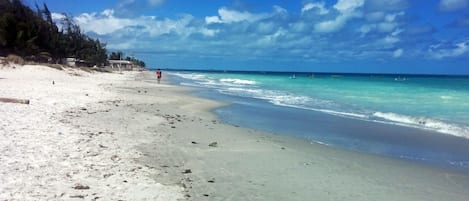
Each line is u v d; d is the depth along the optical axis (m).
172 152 11.42
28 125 13.04
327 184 9.06
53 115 15.84
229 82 74.25
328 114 23.56
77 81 44.94
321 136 16.16
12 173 7.90
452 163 11.73
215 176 9.25
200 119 19.61
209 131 15.72
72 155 9.76
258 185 8.73
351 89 48.09
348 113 24.08
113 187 7.69
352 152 12.96
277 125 19.03
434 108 25.36
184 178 8.88
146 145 12.03
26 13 76.31
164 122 17.22
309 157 11.77
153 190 7.77
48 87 30.19
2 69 46.03
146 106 23.50
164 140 13.11
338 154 12.47
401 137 16.14
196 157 11.04
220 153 11.73
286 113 23.88
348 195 8.34
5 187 7.09
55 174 8.12
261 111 24.80
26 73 46.59
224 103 29.22
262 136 15.25
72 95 25.36
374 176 9.98
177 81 70.50
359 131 17.52
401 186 9.19
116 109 20.33
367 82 67.62
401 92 40.50
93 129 13.78
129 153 10.72
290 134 16.44
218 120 19.97
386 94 38.34
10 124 12.88
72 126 13.84
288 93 42.16
